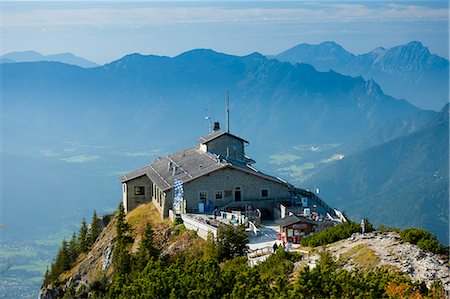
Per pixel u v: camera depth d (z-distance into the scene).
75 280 81.00
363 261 46.81
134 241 79.56
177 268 46.97
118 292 47.56
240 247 62.66
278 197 84.94
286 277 45.91
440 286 40.53
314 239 57.88
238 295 40.25
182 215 79.38
